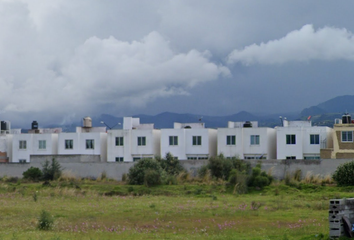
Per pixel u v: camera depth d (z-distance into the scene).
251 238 26.28
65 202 47.47
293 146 76.56
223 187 56.00
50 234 28.22
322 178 57.72
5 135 96.75
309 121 85.94
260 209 39.97
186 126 88.94
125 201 47.88
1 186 62.59
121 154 85.25
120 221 33.81
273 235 27.41
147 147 84.25
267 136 78.12
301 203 43.31
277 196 50.94
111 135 85.94
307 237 25.88
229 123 88.75
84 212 38.88
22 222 33.50
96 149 87.69
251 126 85.75
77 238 26.64
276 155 81.94
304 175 59.75
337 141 71.12
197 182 60.53
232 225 31.39
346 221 24.11
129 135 85.06
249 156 78.88
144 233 28.50
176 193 55.25
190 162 66.19
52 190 57.66
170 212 38.31
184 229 30.12
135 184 61.97
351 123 73.38
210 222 33.00
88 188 59.88
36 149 92.31
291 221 33.16
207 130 80.94
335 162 58.69
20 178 73.56
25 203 46.59
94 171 71.25
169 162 66.44
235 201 46.59
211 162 63.62
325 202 43.47
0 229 30.41
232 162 63.16
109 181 68.12
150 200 48.88
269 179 57.06
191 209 40.09
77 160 79.56
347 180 53.25
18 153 93.19
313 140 75.94
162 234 28.16
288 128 76.88
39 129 101.50
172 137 82.44
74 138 88.88
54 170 71.06
